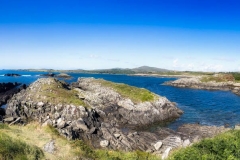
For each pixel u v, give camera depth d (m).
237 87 121.94
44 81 63.88
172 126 44.66
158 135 37.94
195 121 48.78
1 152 15.80
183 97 85.69
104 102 56.00
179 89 118.00
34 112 44.09
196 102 73.56
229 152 17.73
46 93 51.12
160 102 54.78
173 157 19.44
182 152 19.55
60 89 55.97
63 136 29.62
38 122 39.72
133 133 36.31
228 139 20.67
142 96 58.28
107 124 40.41
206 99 81.25
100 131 36.72
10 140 18.12
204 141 20.84
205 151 19.02
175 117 52.16
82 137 34.03
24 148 17.77
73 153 20.11
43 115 42.78
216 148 18.86
